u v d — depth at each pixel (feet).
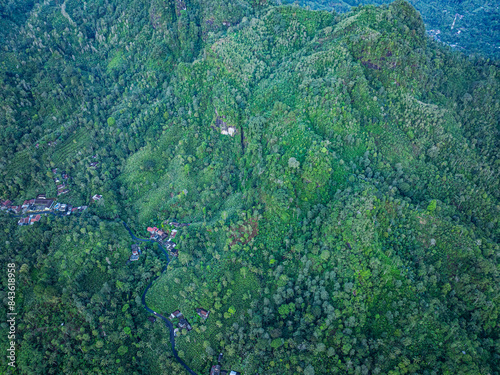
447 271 511.81
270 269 557.33
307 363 449.48
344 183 577.84
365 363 433.07
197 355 505.25
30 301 546.26
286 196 580.71
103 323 516.32
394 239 526.16
